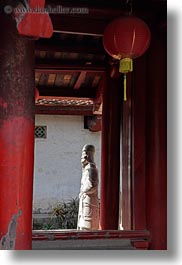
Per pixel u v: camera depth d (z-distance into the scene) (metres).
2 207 3.00
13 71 3.08
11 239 3.01
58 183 13.30
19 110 3.07
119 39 3.91
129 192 5.25
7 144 3.02
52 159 13.34
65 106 10.94
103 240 4.73
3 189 3.01
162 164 4.83
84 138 13.54
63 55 6.74
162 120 4.87
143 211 5.03
